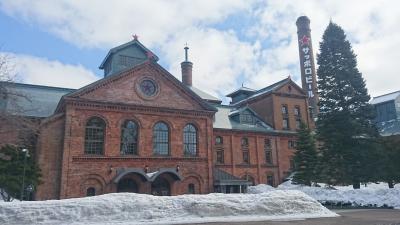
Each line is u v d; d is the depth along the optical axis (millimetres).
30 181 24359
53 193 27984
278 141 46062
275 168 44844
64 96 29266
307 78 72875
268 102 48812
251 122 46500
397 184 41000
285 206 21125
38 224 16391
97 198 19016
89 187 29094
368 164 33656
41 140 28328
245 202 20688
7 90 23156
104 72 41906
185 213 19094
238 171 42156
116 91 32062
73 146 28938
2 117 21500
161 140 33594
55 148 28859
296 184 39438
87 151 29812
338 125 35812
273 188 39281
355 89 36844
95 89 31062
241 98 55875
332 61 38406
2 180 22781
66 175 28109
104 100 31078
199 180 34344
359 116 35938
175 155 33531
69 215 17250
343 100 36562
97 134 30562
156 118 33500
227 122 44750
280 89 48969
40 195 27422
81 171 28875
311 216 20125
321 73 38812
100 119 30922
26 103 35031
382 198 27375
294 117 49094
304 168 38812
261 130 45000
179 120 34688
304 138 39750
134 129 32438
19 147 25438
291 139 47250
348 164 34562
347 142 35312
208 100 48969
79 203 18047
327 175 36656
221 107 48875
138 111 32688
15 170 23984
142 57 39594
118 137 31203
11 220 16281
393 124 58156
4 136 23344
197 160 34656
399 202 25703
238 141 43406
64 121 29531
